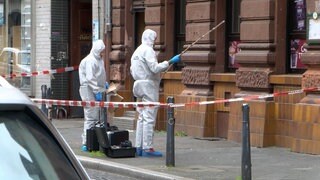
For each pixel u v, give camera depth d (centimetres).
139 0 2628
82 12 3091
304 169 1580
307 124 1817
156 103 1739
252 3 2023
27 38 3156
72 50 3066
